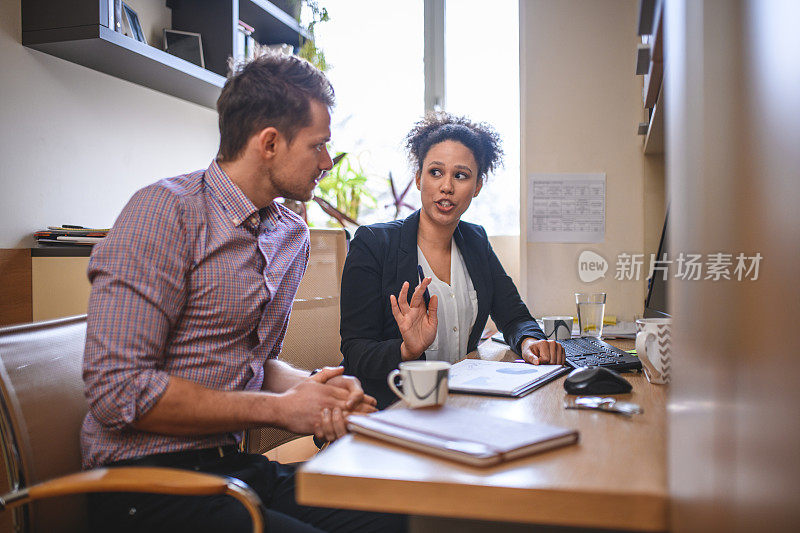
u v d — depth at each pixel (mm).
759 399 439
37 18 2059
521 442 683
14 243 2041
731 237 456
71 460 1036
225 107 1262
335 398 1060
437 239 1691
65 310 2031
